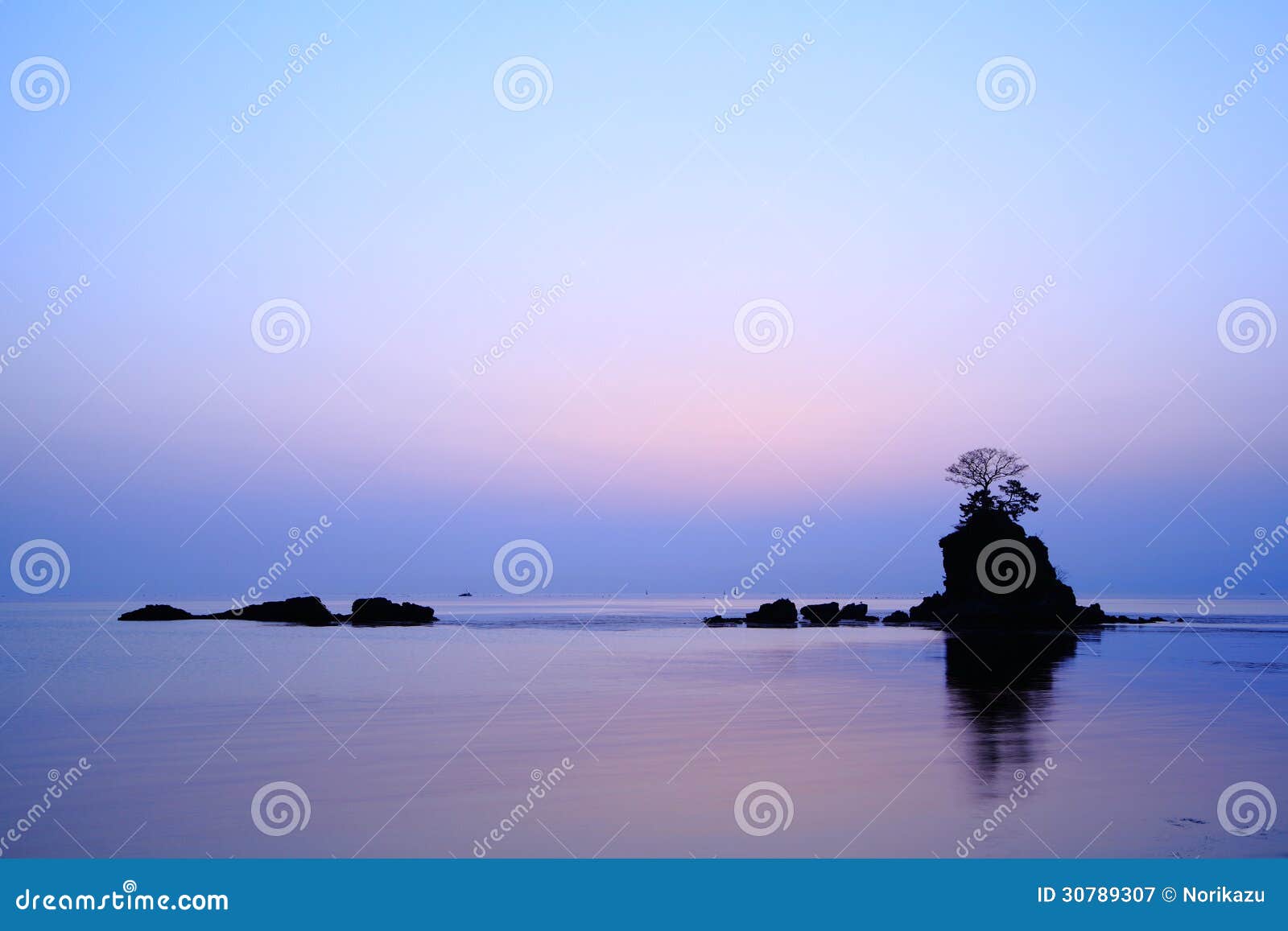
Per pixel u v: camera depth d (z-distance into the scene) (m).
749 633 79.19
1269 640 67.56
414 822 16.22
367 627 85.81
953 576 98.44
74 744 22.86
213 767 20.14
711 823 16.09
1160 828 15.57
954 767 19.89
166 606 98.81
